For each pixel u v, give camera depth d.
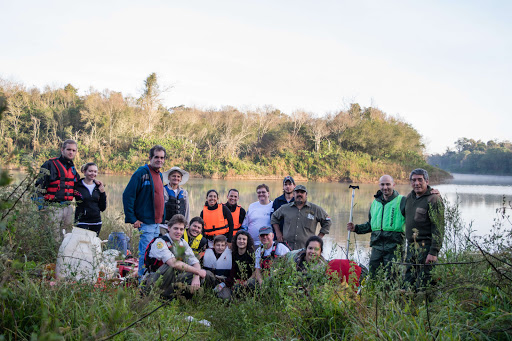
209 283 5.20
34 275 3.70
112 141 46.12
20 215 4.05
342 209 18.55
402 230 5.53
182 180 6.76
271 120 56.59
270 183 37.78
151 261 5.04
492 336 3.20
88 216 6.49
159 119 50.28
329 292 3.79
